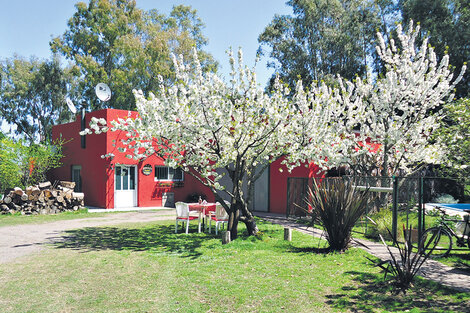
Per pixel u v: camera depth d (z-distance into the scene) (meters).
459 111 11.17
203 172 9.07
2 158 18.12
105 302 4.88
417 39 26.52
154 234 10.30
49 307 4.71
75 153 19.67
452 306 4.49
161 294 5.19
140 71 33.22
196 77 8.52
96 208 17.25
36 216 14.32
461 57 24.28
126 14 36.94
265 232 10.12
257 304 4.74
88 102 38.28
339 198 7.66
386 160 12.66
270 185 16.20
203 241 9.08
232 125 8.45
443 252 7.47
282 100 8.85
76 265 6.86
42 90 39.56
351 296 4.96
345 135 11.56
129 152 17.58
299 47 33.47
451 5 27.61
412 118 12.95
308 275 6.01
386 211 10.78
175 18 40.09
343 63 34.47
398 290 5.14
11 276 6.15
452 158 12.09
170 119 8.00
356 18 32.62
